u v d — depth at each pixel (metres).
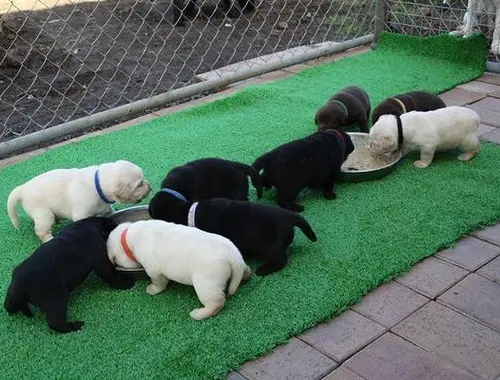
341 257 1.40
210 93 2.57
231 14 3.81
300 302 1.25
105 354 1.15
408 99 2.02
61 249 1.25
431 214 1.56
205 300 1.21
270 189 1.74
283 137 2.08
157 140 2.10
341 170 1.74
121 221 1.55
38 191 1.49
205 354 1.13
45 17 3.66
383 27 3.01
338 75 2.65
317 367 1.10
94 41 3.26
